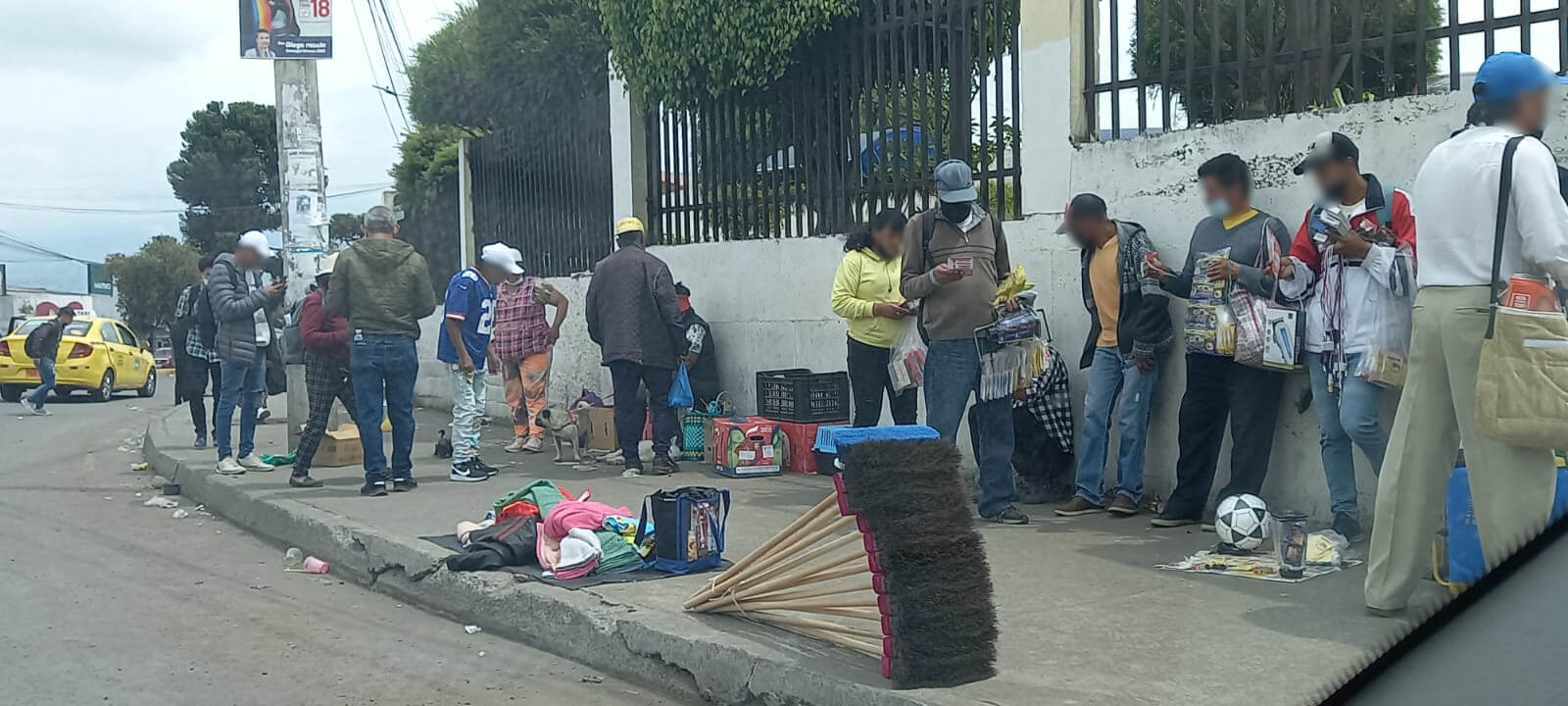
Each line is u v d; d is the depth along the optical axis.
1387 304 5.24
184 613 5.84
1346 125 5.99
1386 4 5.93
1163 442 6.86
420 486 8.47
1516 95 4.27
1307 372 6.13
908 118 8.22
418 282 8.21
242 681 4.79
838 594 4.48
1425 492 4.46
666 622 4.87
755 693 4.37
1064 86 7.26
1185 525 6.49
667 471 8.87
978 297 6.59
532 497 6.25
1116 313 6.73
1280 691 3.86
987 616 4.09
